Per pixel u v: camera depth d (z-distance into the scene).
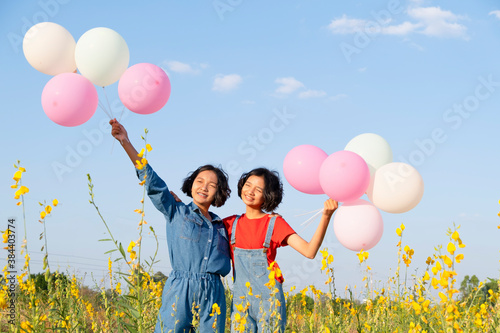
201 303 3.01
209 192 3.34
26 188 2.51
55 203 2.58
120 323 2.53
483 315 2.81
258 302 3.16
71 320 2.82
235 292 3.29
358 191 2.94
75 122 3.34
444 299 1.96
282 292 3.21
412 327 2.40
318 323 3.15
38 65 3.54
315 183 3.20
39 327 2.56
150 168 3.09
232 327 3.21
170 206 3.18
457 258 1.96
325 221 3.07
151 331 3.13
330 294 3.06
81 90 3.29
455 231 1.99
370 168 3.18
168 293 3.00
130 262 2.40
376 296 3.73
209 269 3.10
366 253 2.99
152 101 3.32
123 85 3.30
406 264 2.95
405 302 3.42
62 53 3.52
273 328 2.75
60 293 2.96
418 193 3.02
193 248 3.09
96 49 3.39
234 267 3.34
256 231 3.33
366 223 2.98
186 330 3.01
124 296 2.39
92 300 3.99
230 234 3.39
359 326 3.18
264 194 3.44
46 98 3.30
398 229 2.98
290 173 3.27
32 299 2.58
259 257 3.26
